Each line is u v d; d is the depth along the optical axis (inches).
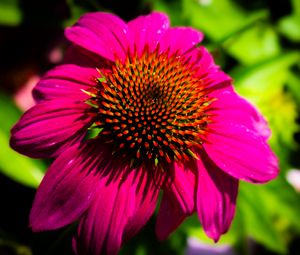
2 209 8.0
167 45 6.7
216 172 6.1
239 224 8.0
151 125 6.2
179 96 6.4
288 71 9.0
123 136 6.1
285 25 9.7
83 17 6.5
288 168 8.6
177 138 6.2
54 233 6.9
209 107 6.4
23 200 8.2
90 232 5.6
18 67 9.5
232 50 9.1
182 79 6.5
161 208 5.9
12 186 8.2
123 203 5.8
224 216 5.9
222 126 6.3
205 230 5.8
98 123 5.9
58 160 5.7
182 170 6.1
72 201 5.6
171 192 6.0
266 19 9.6
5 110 7.1
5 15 8.0
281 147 8.6
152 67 6.5
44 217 5.5
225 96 6.5
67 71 6.0
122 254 7.5
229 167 6.0
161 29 6.7
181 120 6.3
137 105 6.2
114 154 6.0
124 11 8.5
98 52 6.1
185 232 8.0
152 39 6.6
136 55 6.5
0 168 6.8
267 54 9.4
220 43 8.2
